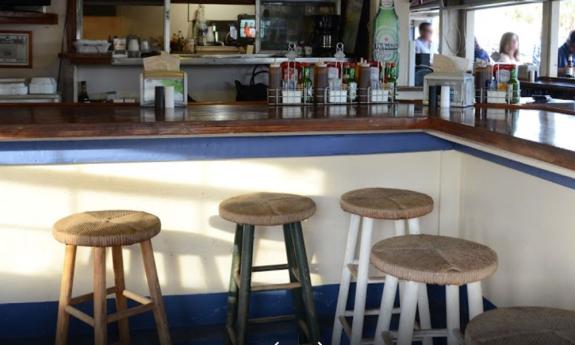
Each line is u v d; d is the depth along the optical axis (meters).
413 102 3.96
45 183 2.95
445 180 3.33
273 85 3.73
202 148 2.96
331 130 2.93
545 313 1.79
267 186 3.15
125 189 3.02
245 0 6.23
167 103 3.42
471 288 2.16
